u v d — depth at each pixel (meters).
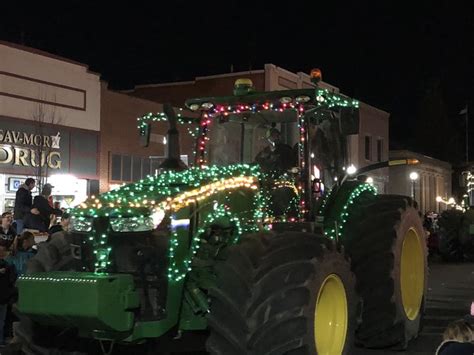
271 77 27.17
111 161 21.27
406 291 8.00
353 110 6.88
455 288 13.65
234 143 7.36
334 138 7.76
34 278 5.08
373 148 34.44
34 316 5.14
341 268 5.93
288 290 5.23
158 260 5.38
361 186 7.90
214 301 5.27
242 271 5.25
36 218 9.77
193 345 7.12
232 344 5.13
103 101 21.00
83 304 4.85
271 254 5.38
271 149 7.19
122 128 21.70
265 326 5.14
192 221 5.62
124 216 5.34
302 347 5.21
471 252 20.41
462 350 3.77
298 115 6.92
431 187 40.41
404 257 7.99
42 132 18.39
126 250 5.40
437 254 22.11
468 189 20.95
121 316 4.96
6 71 17.83
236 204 6.11
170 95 29.47
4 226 8.92
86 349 6.09
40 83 18.81
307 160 6.84
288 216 6.84
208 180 5.94
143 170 22.50
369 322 7.26
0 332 7.45
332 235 7.13
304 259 5.42
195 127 7.66
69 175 18.94
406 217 7.73
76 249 5.55
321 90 6.83
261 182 6.62
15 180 17.97
